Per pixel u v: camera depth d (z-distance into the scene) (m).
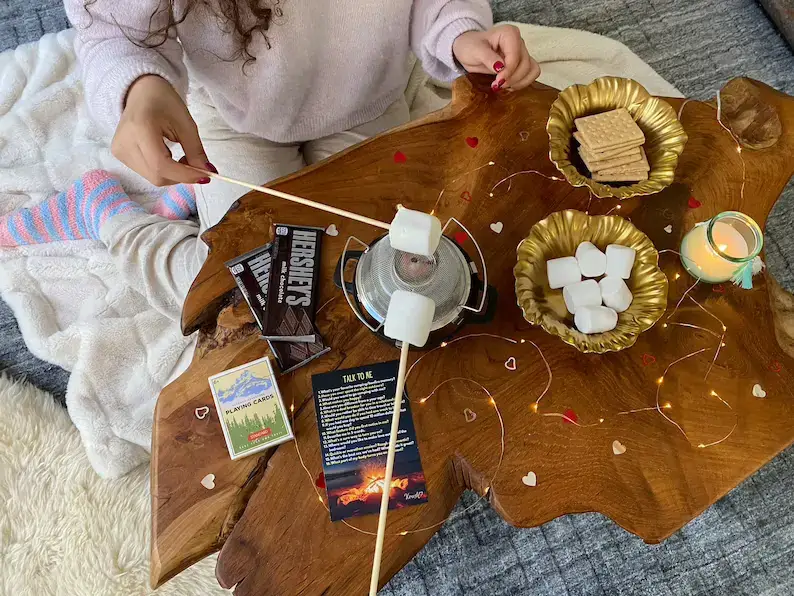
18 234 1.26
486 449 0.68
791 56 1.50
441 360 0.71
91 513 1.12
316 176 0.80
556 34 1.44
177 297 1.15
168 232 1.19
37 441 1.16
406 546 0.65
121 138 0.72
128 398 1.18
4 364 1.24
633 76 1.42
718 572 1.13
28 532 1.11
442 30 0.91
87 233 1.27
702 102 0.88
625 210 0.80
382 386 0.70
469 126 0.83
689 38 1.51
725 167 0.83
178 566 0.65
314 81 0.98
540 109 0.85
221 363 0.71
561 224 0.72
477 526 1.15
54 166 1.34
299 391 0.70
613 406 0.71
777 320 0.76
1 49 1.49
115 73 0.75
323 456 0.67
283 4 0.83
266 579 0.63
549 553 1.14
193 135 0.76
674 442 0.69
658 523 0.67
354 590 0.63
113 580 1.09
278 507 0.65
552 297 0.75
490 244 0.77
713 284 0.77
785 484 1.18
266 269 0.74
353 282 0.71
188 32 0.87
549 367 0.72
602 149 0.75
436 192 0.80
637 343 0.73
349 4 0.87
